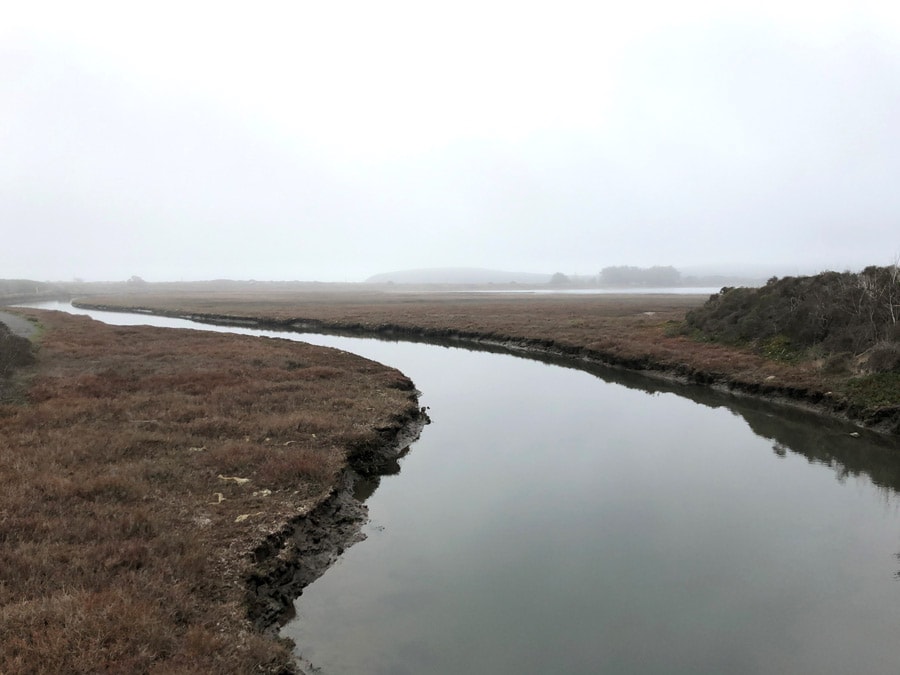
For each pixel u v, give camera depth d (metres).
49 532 8.66
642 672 7.48
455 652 7.82
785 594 9.45
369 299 109.88
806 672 7.53
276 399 19.25
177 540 8.95
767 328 30.39
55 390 19.27
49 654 5.73
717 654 7.90
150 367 25.36
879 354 21.67
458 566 10.29
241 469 12.63
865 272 27.73
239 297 121.94
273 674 6.79
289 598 9.02
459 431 19.50
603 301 89.75
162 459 12.69
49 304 110.06
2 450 12.34
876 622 8.66
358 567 10.22
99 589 7.31
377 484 14.39
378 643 7.97
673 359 30.58
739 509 12.98
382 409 19.00
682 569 10.24
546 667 7.52
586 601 9.17
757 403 23.81
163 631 6.57
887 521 12.36
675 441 18.48
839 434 19.14
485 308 73.00
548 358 37.62
